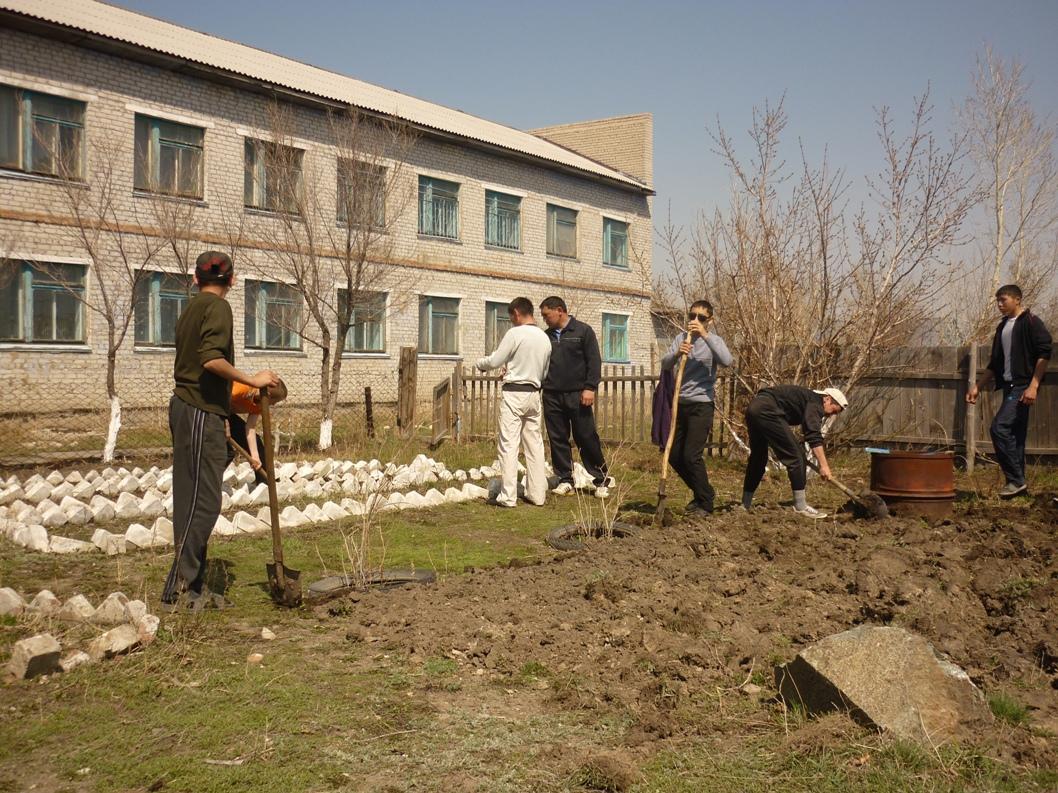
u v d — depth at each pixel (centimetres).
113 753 318
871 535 688
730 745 332
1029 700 368
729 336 1223
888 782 295
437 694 385
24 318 1590
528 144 2861
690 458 809
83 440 1484
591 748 331
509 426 877
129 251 1720
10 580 551
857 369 1174
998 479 1076
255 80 1902
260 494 873
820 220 1160
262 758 318
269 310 1977
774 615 476
